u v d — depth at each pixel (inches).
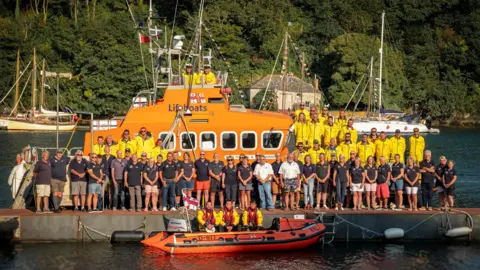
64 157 778.2
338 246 770.2
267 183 795.4
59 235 759.1
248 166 787.4
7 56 3009.4
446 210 802.8
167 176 775.1
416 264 706.8
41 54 3046.3
